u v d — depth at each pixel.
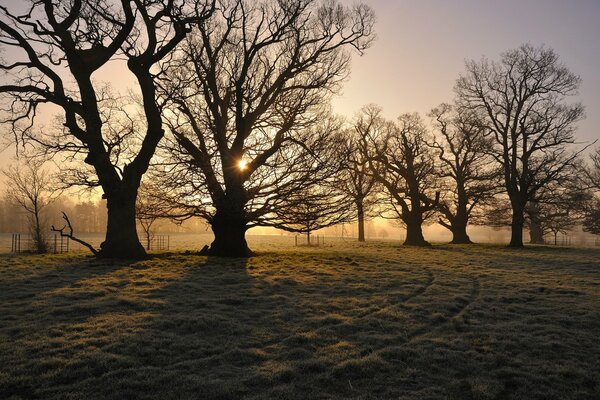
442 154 52.84
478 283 19.06
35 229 33.84
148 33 23.61
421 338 10.82
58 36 22.11
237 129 26.86
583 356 9.77
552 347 10.28
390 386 8.10
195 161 25.38
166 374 8.10
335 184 28.02
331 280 18.27
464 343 10.50
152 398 7.27
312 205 27.41
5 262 21.78
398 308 13.64
